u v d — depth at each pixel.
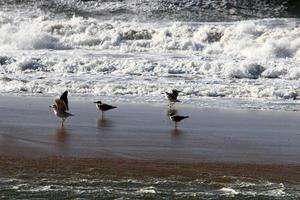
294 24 66.56
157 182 17.92
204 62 44.94
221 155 21.41
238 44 56.59
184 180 18.23
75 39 58.91
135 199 16.31
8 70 43.31
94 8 74.81
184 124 27.12
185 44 56.44
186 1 75.88
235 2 77.00
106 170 18.97
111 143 22.72
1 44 56.06
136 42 57.62
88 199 16.22
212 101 33.91
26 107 30.19
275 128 26.73
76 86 36.94
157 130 25.52
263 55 52.75
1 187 17.00
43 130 24.67
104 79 39.97
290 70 43.75
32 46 55.44
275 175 19.09
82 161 19.92
